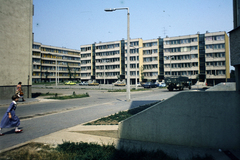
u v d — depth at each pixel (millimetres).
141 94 23250
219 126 4973
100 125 6559
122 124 5762
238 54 4473
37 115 9344
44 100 16406
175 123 5270
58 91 30531
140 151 4543
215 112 4996
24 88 17562
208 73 63562
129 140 5582
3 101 14703
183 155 4512
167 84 29562
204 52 64438
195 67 65500
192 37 66438
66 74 104125
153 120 5457
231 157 4387
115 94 24266
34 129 6637
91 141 5352
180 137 5227
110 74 81875
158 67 73750
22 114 9594
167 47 70750
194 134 5133
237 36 4516
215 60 62438
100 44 85000
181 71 67938
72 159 4141
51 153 4395
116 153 4402
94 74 87688
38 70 88188
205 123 5059
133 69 75688
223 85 6746
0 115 9508
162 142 5383
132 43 76250
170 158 4254
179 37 68688
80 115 9070
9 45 16219
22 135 5938
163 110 5371
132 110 9414
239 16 4898
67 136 5773
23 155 4223
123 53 79250
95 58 86125
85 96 20250
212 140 5004
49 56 95125
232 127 4902
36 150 4633
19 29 17125
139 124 5582
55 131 6379
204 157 4309
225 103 4945
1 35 15539
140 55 75562
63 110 11023
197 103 5117
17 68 16906
